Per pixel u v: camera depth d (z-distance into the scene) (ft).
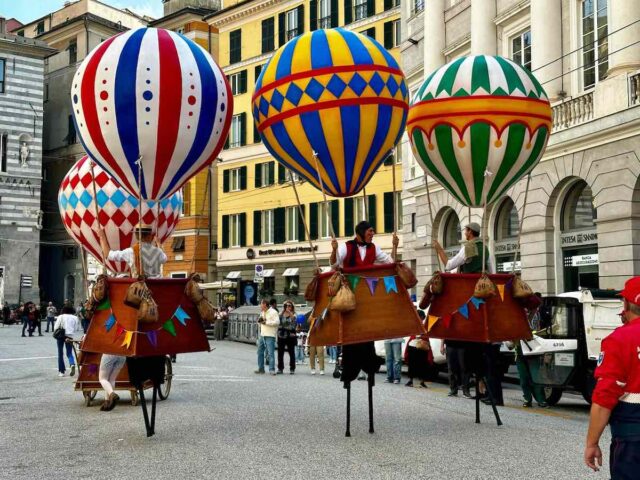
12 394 46.01
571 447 27.40
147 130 33.09
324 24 149.59
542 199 77.61
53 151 202.59
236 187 166.50
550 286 77.20
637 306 15.33
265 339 61.72
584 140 71.26
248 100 164.14
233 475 22.80
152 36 33.91
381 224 134.72
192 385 50.88
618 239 67.36
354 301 28.73
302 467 23.77
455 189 38.88
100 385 39.86
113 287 29.84
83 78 33.60
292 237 153.69
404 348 57.72
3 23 183.93
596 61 73.82
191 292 29.71
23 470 24.14
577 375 43.32
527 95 36.65
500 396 41.93
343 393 45.42
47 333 139.23
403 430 30.83
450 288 32.24
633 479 14.43
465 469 23.43
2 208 178.29
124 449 27.43
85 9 207.41
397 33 136.67
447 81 36.96
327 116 34.24
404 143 114.42
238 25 167.53
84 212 45.96
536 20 79.10
